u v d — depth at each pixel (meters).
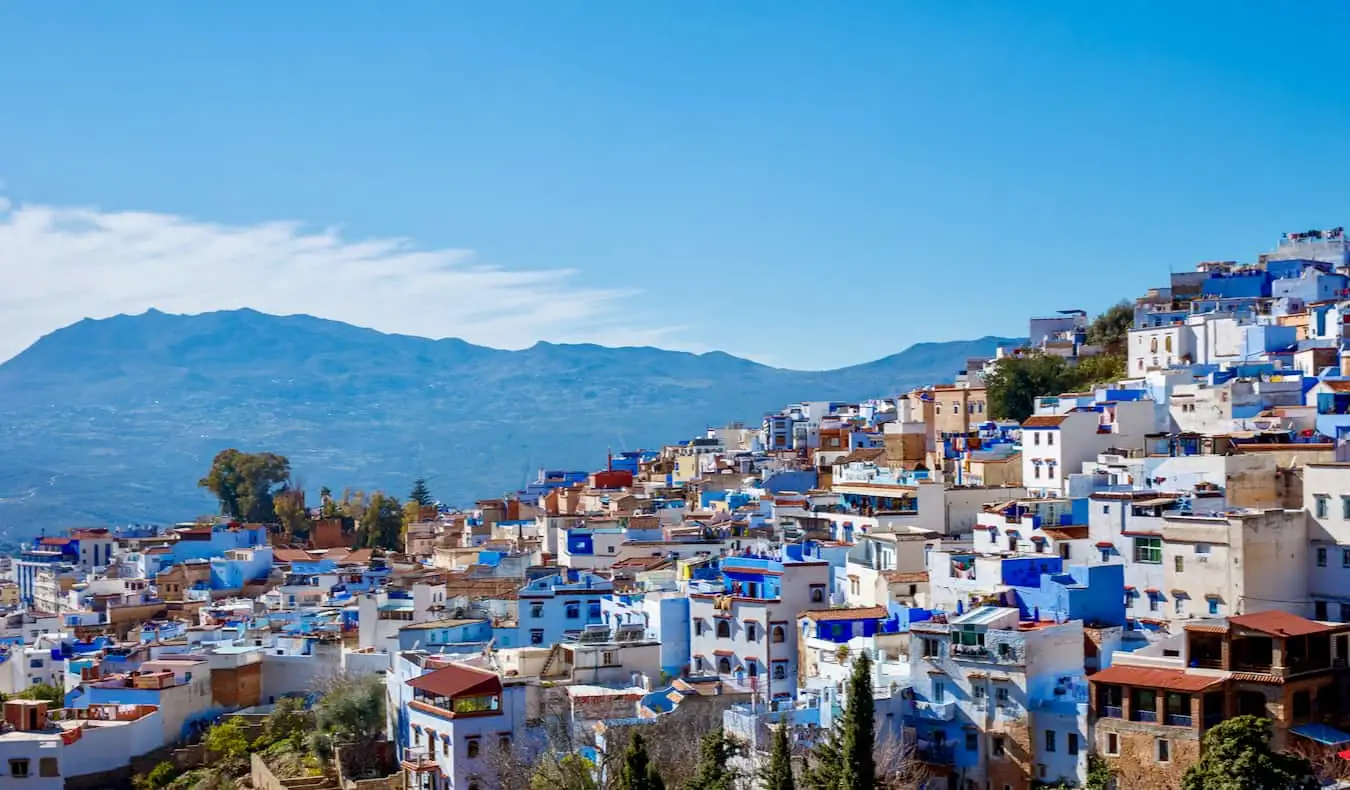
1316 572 106.62
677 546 168.88
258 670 161.88
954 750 103.19
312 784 130.25
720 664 130.25
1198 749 91.50
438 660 129.12
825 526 162.00
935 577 121.25
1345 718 94.00
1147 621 109.50
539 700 120.50
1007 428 188.00
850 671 111.75
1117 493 119.19
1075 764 97.56
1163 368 178.12
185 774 145.00
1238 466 120.31
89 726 146.00
